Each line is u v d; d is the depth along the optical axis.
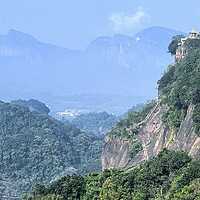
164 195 131.25
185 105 183.75
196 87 174.38
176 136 178.62
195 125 161.50
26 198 162.12
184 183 128.75
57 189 159.62
